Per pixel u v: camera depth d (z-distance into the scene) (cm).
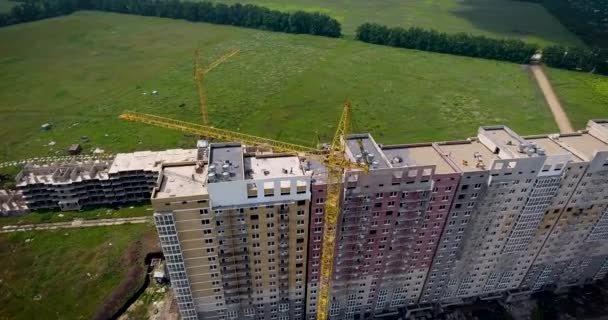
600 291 14675
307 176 10069
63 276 14638
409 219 11375
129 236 16262
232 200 10031
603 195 12319
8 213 17312
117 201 18050
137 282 14288
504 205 11712
